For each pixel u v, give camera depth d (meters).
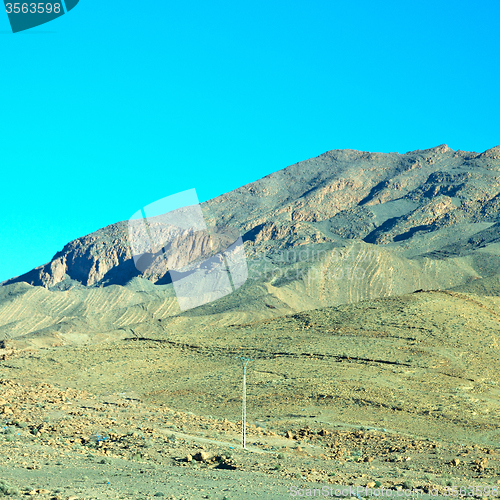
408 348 91.88
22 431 34.19
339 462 37.28
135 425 41.91
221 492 22.00
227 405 71.81
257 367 89.19
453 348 91.12
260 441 44.50
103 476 24.31
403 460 40.78
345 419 63.22
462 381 78.44
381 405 68.50
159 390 82.25
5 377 89.44
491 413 66.50
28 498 17.56
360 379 78.81
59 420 39.31
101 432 37.19
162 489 21.80
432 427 60.78
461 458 41.84
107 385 86.75
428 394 73.06
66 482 21.94
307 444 46.84
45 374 92.69
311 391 74.56
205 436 42.53
